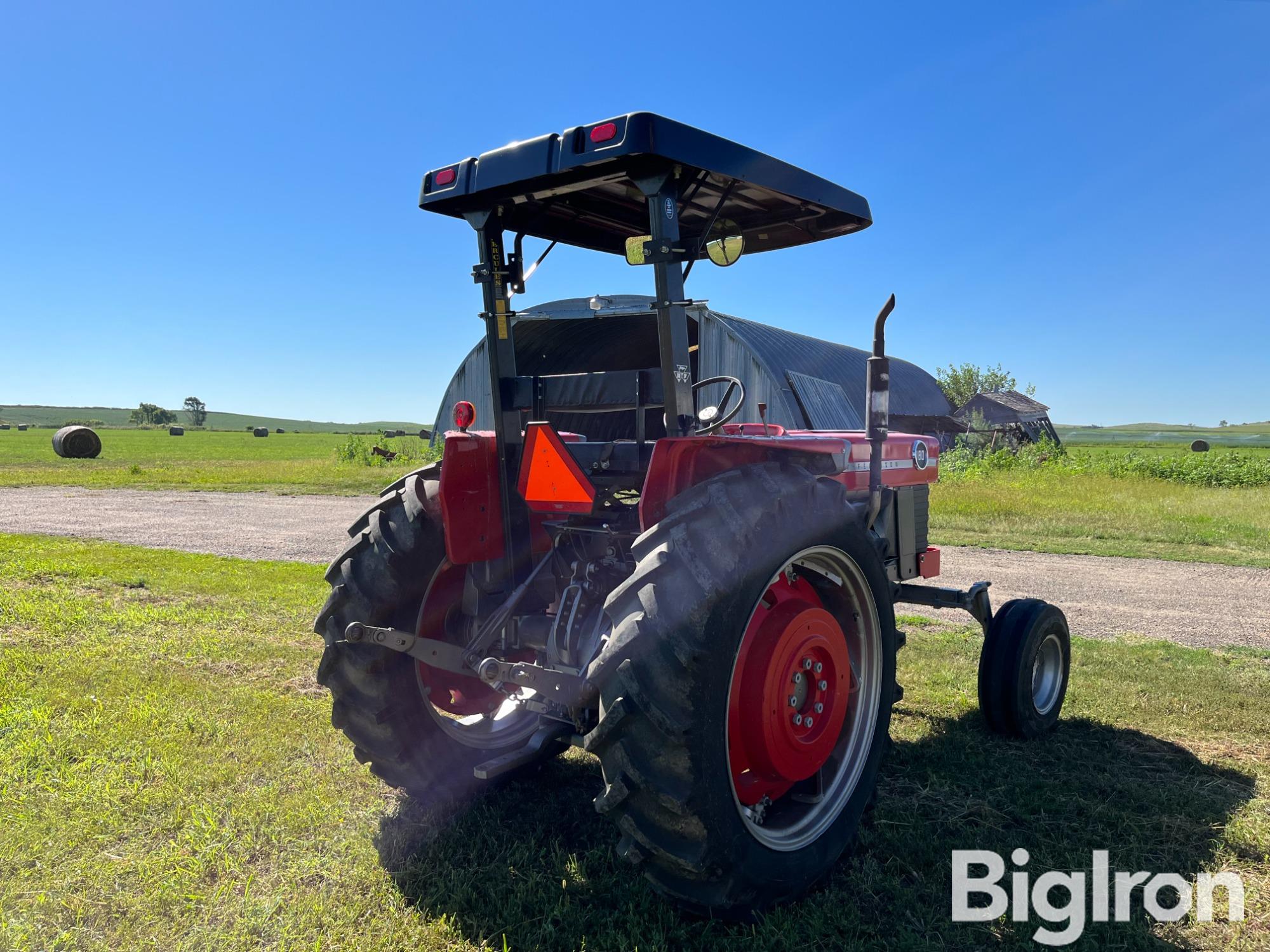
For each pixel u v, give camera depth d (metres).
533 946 2.21
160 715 3.79
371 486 18.20
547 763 3.45
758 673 2.43
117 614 5.72
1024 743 3.66
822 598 2.95
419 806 3.02
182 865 2.57
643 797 2.16
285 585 6.94
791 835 2.49
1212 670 4.71
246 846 2.70
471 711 3.33
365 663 2.82
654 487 2.38
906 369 25.53
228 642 5.06
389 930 2.27
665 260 2.41
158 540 9.80
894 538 3.97
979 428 27.81
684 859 2.14
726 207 3.33
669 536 2.22
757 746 2.44
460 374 19.22
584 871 2.57
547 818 2.96
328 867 2.59
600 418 3.65
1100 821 2.93
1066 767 3.40
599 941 2.22
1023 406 34.12
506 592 2.94
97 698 4.00
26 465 25.45
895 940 2.25
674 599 2.14
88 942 2.21
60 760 3.31
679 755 2.11
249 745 3.50
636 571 2.22
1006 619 3.73
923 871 2.63
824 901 2.44
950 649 5.17
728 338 15.77
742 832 2.24
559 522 2.92
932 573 4.29
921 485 4.25
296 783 3.17
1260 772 3.35
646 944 2.21
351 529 3.03
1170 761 3.46
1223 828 2.86
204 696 4.07
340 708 2.94
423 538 2.87
